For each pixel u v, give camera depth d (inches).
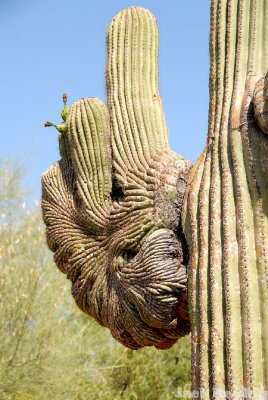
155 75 163.8
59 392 320.5
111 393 371.9
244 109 122.0
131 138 152.6
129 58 163.2
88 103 158.2
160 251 132.1
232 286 111.7
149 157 148.3
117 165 151.4
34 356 323.6
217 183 121.3
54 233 160.2
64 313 353.4
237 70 129.9
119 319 142.8
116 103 158.4
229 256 113.7
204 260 117.4
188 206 125.5
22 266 333.4
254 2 132.6
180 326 136.8
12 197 363.3
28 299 321.7
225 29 135.3
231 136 121.9
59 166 166.9
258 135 118.0
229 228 115.6
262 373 105.2
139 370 394.6
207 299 114.6
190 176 132.0
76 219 157.5
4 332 322.7
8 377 308.2
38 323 327.6
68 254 158.6
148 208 139.3
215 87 133.6
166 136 153.9
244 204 115.7
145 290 133.1
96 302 150.6
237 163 119.2
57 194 163.2
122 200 148.6
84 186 154.3
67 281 350.3
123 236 141.0
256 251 112.3
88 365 364.5
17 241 324.2
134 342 147.0
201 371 111.9
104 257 149.2
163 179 139.3
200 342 113.3
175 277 129.3
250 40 131.0
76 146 157.0
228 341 108.6
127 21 167.0
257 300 109.2
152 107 156.7
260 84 120.1
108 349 392.8
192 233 122.0
